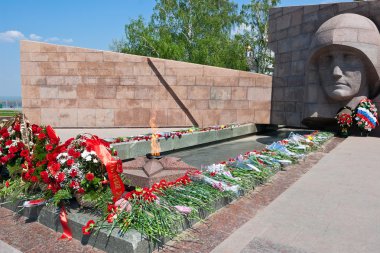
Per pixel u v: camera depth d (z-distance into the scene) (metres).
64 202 3.38
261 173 4.81
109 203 3.19
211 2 31.27
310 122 11.05
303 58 11.16
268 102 12.30
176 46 27.52
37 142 3.99
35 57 12.68
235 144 9.91
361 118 9.48
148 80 12.81
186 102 12.72
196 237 3.07
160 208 3.14
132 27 30.30
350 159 6.35
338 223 3.27
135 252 2.62
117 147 7.02
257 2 30.23
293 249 2.73
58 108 12.88
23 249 2.90
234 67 29.97
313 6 10.80
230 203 4.04
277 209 3.68
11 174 4.25
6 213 3.83
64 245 2.97
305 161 6.40
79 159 3.36
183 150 8.81
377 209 3.66
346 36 9.37
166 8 29.59
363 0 9.74
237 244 2.83
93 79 12.83
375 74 9.48
